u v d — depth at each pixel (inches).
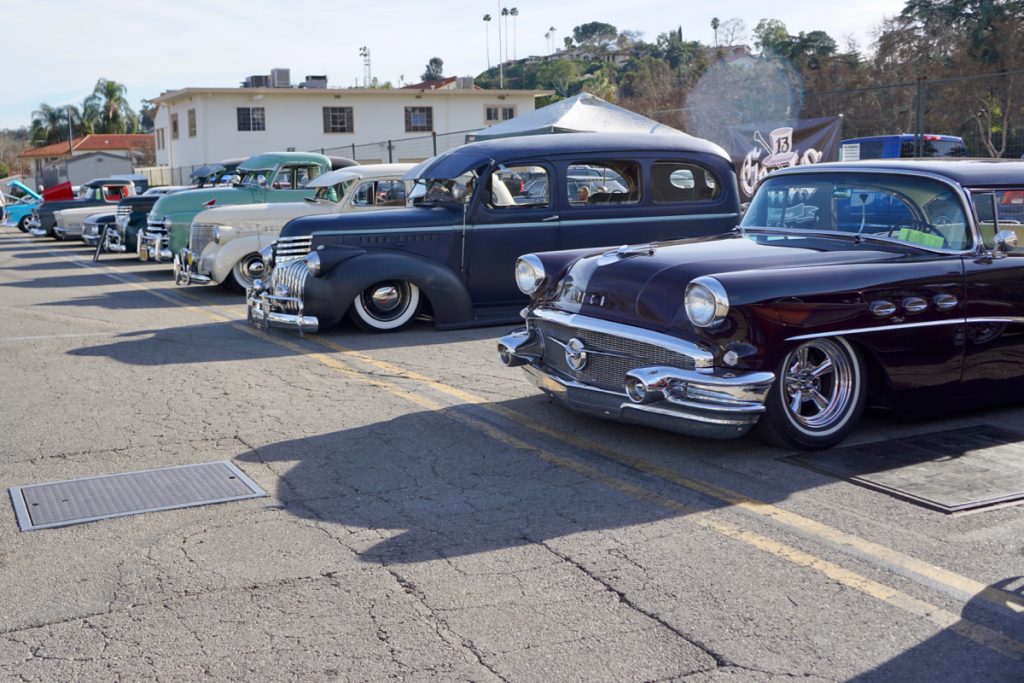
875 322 198.7
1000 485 178.1
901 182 222.4
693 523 163.0
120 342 354.0
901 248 214.4
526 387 268.4
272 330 377.7
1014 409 236.1
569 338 215.3
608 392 205.3
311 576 143.8
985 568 143.6
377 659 119.6
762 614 130.4
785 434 195.9
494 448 208.7
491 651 121.3
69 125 3452.3
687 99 1860.2
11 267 713.6
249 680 115.0
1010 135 954.1
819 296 193.0
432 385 272.8
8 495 182.1
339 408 246.8
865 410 234.4
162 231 650.2
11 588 140.8
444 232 370.6
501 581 141.4
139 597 137.3
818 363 203.6
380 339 354.0
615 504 172.7
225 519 167.6
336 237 362.0
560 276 226.7
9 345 349.1
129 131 3752.5
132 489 184.5
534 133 707.4
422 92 1626.5
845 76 1594.5
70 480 190.5
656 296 198.7
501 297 383.6
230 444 215.0
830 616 129.8
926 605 132.5
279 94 1568.7
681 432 195.3
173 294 520.7
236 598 136.7
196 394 265.3
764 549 151.6
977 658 119.0
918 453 198.4
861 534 156.9
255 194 637.3
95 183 1084.5
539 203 378.9
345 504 174.7
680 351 189.9
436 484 185.3
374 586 140.1
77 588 140.6
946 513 165.2
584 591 137.9
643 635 125.0
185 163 1649.9
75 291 541.0
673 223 393.1
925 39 1459.2
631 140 388.8
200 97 1540.4
